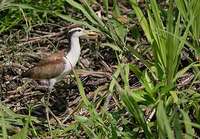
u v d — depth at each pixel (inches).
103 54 582.9
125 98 408.8
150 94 445.7
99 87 504.7
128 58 546.6
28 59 581.0
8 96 539.8
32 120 475.2
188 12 461.1
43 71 505.0
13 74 567.2
